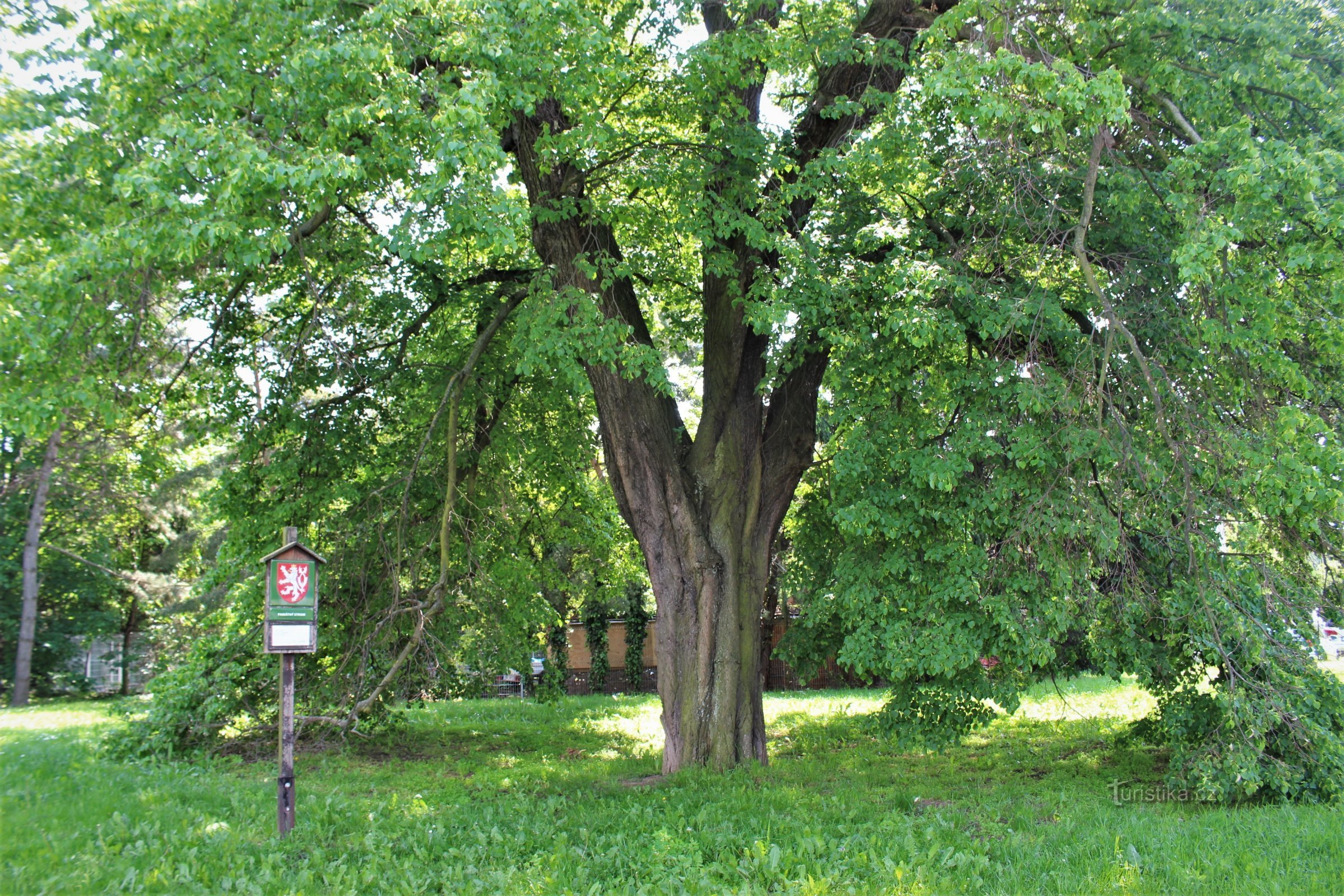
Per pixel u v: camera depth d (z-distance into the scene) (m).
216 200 7.43
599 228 10.94
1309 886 5.75
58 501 26.05
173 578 26.77
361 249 11.19
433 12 8.31
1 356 7.76
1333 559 9.61
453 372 13.14
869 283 9.88
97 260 7.41
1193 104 8.70
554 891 5.97
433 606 11.16
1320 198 8.11
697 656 10.81
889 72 11.04
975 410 9.51
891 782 10.45
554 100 10.20
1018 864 6.38
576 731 16.56
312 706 12.87
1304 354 9.51
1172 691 9.94
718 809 8.19
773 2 10.56
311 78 7.60
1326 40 9.05
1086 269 8.49
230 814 8.09
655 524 10.98
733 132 10.17
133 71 7.44
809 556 12.47
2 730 13.65
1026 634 9.13
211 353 11.70
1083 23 9.21
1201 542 9.02
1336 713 8.97
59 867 6.02
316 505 12.45
